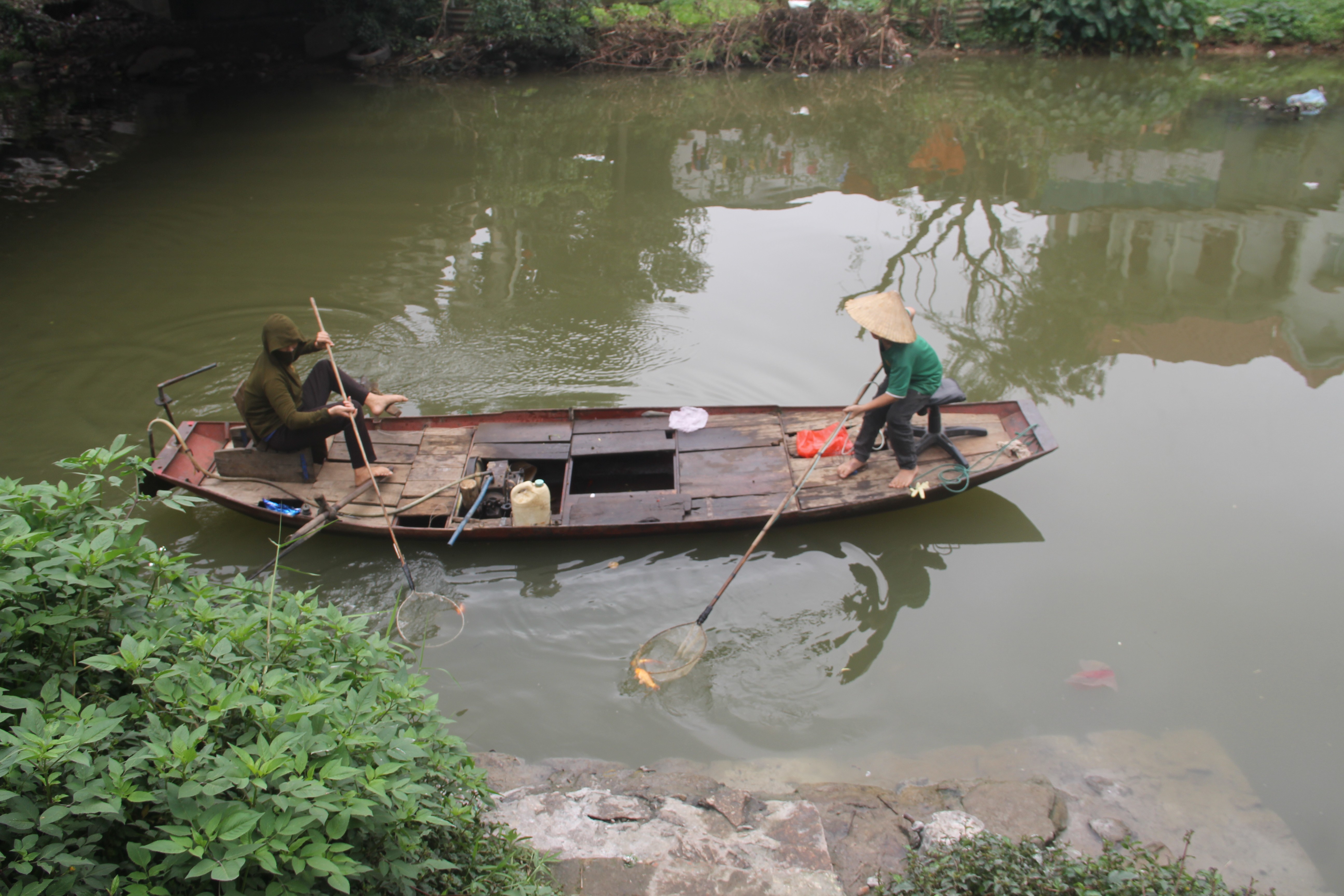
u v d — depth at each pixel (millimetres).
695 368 9320
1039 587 6590
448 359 9430
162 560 3277
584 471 7934
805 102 18984
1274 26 22078
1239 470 7754
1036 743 5332
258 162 14844
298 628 3172
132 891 2281
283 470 7082
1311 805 4887
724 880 3928
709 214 13133
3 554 2883
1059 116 17828
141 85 19234
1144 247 11992
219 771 2416
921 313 10320
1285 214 12961
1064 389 8930
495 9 19969
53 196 13281
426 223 12641
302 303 10414
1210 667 5852
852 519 7195
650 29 21172
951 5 22812
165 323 9961
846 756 5270
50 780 2342
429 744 3262
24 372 9023
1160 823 4750
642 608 6418
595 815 4371
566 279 11117
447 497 7066
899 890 3756
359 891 2738
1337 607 6289
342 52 20594
